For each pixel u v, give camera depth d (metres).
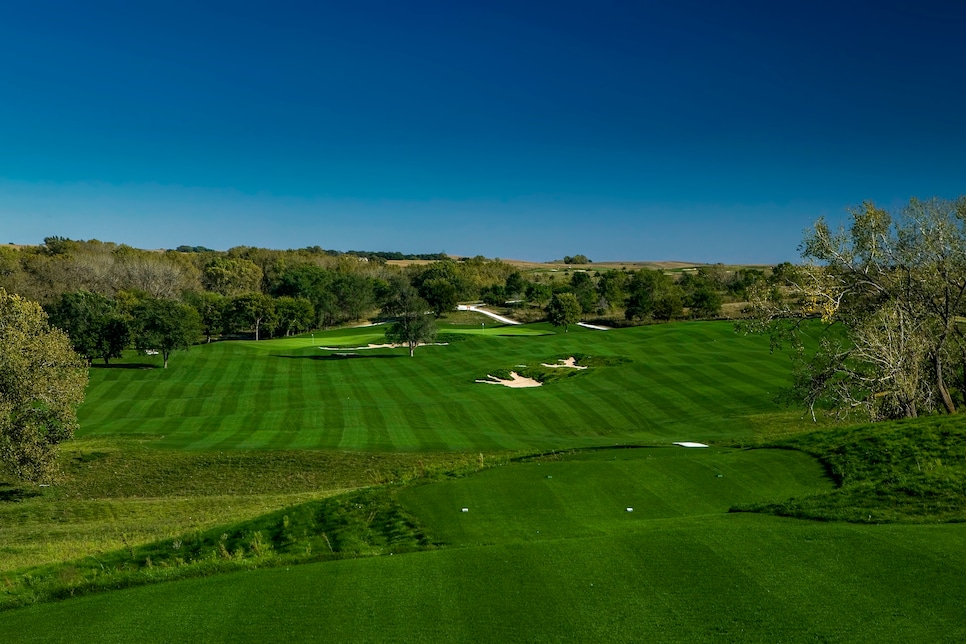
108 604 12.81
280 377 64.69
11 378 32.19
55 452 33.09
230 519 23.61
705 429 42.94
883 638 9.52
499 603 11.55
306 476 33.88
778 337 31.30
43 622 12.17
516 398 53.03
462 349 74.50
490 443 39.59
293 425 45.50
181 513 27.59
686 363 60.44
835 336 36.84
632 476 21.56
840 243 29.12
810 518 16.00
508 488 20.98
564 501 19.53
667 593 11.53
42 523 28.11
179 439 41.00
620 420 46.69
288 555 16.62
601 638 10.05
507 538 16.59
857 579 11.61
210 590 13.12
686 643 9.73
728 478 20.94
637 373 58.28
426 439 40.66
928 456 19.72
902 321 28.11
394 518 19.12
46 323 35.59
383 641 10.37
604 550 13.87
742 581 11.80
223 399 55.19
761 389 51.84
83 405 52.91
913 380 27.70
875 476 19.16
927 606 10.45
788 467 21.58
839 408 30.00
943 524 14.61
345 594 12.38
